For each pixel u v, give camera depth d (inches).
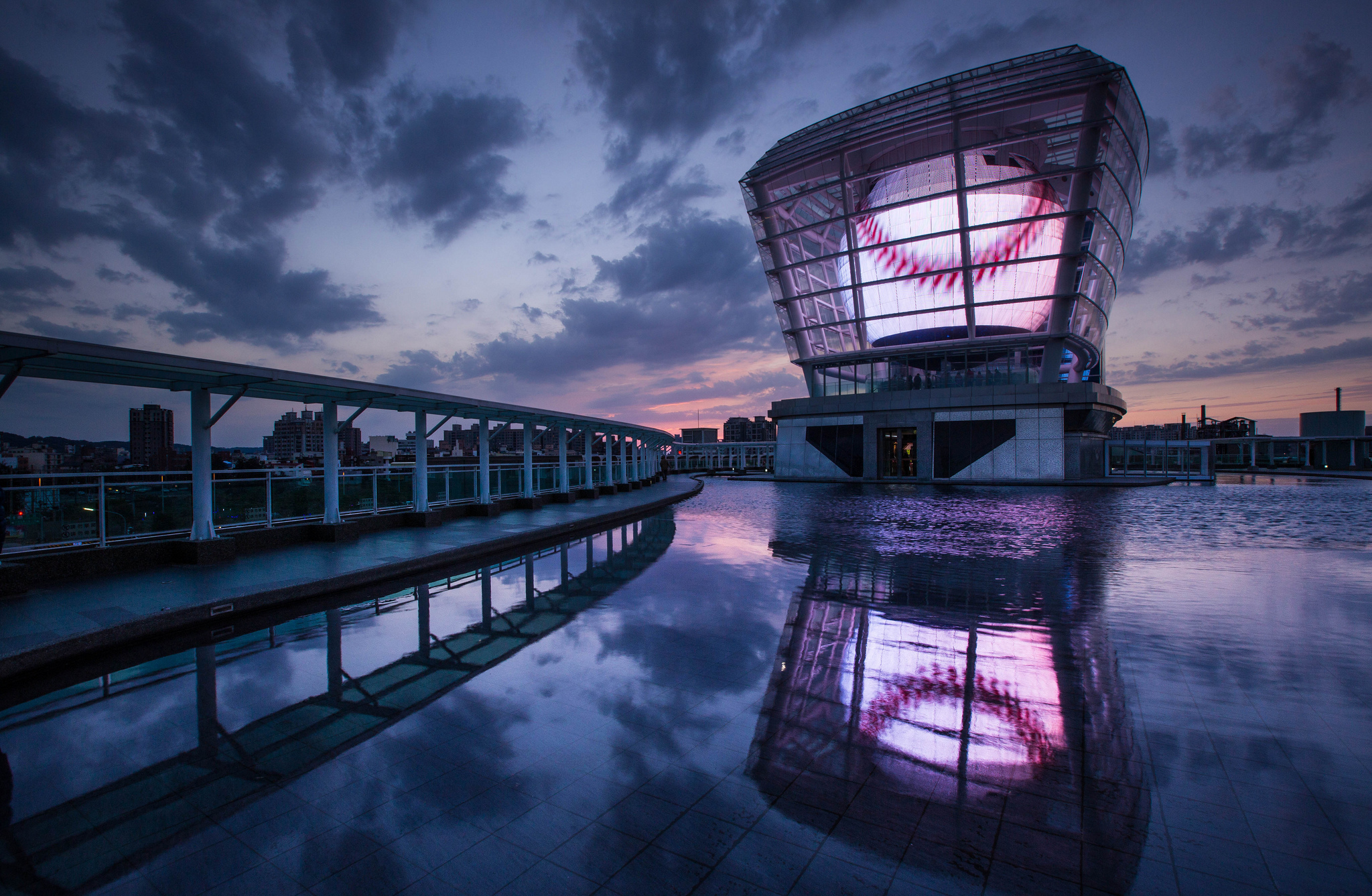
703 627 296.7
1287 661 244.5
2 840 132.3
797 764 164.1
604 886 116.2
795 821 137.6
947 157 1846.7
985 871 120.0
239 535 454.6
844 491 1482.5
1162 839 130.4
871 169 1978.3
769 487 1678.2
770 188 2117.4
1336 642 269.7
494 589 381.1
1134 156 1781.5
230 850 128.6
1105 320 2000.5
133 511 411.2
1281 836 131.0
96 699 210.1
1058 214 1673.2
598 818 139.1
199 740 179.3
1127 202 1815.9
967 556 504.7
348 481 588.4
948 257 1851.6
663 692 214.7
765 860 123.5
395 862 124.2
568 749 172.7
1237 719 191.5
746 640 275.1
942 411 1827.0
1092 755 168.9
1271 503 1039.0
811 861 123.2
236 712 198.5
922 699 208.5
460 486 743.7
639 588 382.9
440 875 120.3
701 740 178.2
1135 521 767.7
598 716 194.5
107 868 122.9
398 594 366.6
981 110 1697.8
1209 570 439.8
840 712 198.4
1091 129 1611.7
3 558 351.3
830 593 369.4
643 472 1669.5
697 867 121.8
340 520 542.9
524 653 256.4
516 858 125.3
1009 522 757.9
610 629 292.8
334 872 121.4
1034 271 1792.6
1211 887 114.7
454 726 187.8
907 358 1980.8
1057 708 200.4
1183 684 221.6
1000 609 328.8
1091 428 1823.3
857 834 132.5
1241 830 133.8
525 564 471.2
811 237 2090.3
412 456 881.5
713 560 488.1
